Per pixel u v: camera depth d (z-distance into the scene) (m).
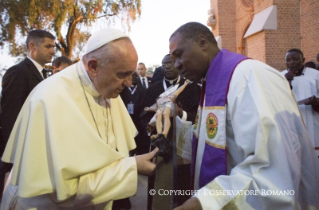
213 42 1.64
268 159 1.19
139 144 3.92
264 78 1.33
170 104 1.78
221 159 1.41
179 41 1.60
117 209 3.35
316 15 8.22
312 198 1.47
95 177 1.33
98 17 15.33
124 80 1.43
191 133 1.97
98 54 1.38
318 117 3.87
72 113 1.37
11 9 13.22
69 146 1.32
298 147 1.31
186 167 2.08
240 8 12.68
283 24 8.84
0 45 13.92
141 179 5.12
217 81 1.49
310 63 5.42
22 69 3.04
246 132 1.25
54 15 13.53
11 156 1.51
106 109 1.68
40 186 1.31
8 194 1.62
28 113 1.40
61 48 15.45
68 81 1.50
